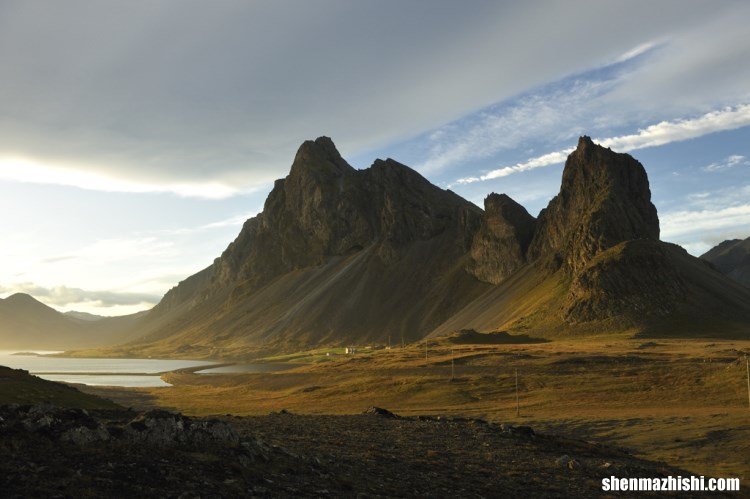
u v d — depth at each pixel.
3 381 53.78
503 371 124.44
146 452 22.03
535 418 74.31
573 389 100.88
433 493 25.55
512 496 27.38
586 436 62.16
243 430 37.41
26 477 17.31
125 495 17.55
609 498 29.38
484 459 36.50
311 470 25.36
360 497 22.53
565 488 30.55
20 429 21.72
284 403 112.12
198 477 20.44
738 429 60.12
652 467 42.62
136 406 113.12
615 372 110.56
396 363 160.12
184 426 25.48
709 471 44.59
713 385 91.00
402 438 42.28
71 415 24.92
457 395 104.38
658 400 86.75
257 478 22.03
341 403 106.56
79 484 17.56
